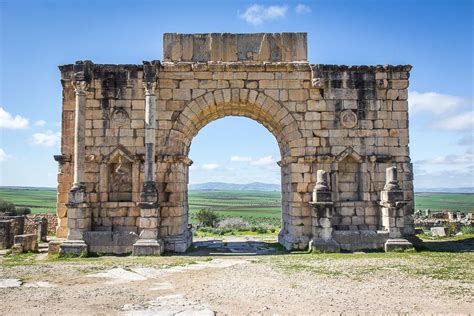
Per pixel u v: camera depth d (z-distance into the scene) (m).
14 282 13.96
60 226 21.89
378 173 22.80
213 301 11.38
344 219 22.45
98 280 14.31
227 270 16.09
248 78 23.05
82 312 10.37
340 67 23.08
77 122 21.50
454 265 16.69
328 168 22.67
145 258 19.48
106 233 21.12
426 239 28.30
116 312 10.35
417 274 14.81
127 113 22.44
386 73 23.30
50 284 13.67
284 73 23.14
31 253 22.25
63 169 22.25
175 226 22.34
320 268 16.28
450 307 10.59
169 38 23.41
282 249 22.97
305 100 23.06
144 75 21.97
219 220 53.97
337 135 22.89
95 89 22.52
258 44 23.62
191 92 22.89
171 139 22.55
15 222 27.83
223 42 23.55
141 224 20.89
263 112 23.73
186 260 18.73
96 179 22.11
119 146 22.20
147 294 12.23
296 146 22.84
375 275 14.70
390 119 23.09
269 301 11.33
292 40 23.70
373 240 21.59
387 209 21.62
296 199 22.58
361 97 23.14
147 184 21.23
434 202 153.75
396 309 10.46
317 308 10.59
